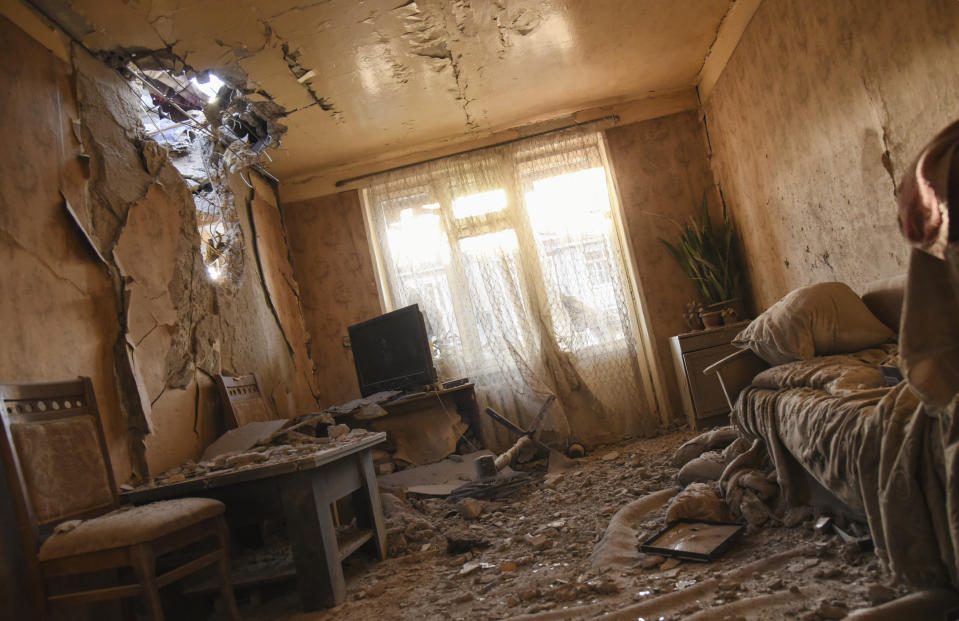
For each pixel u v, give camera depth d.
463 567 2.48
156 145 3.40
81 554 1.88
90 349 2.61
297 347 5.09
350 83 4.09
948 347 1.35
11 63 2.49
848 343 2.69
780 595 1.59
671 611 1.66
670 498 2.86
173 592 2.48
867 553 1.76
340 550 2.56
